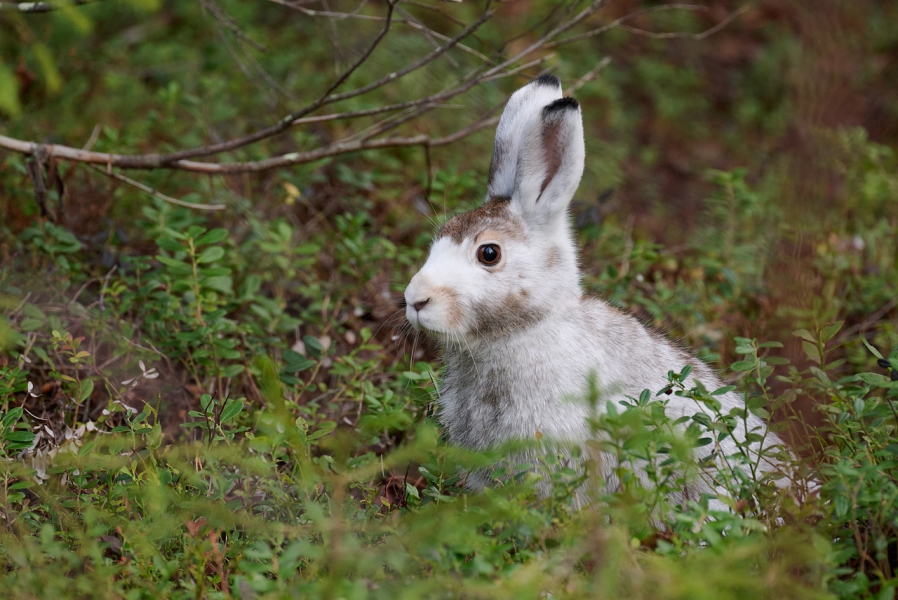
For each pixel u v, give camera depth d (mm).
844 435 7859
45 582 6457
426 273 8797
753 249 13969
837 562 6301
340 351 11648
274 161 11750
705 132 20969
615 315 9492
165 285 11180
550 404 8742
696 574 5668
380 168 15523
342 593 6004
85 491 7957
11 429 8031
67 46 16469
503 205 9219
